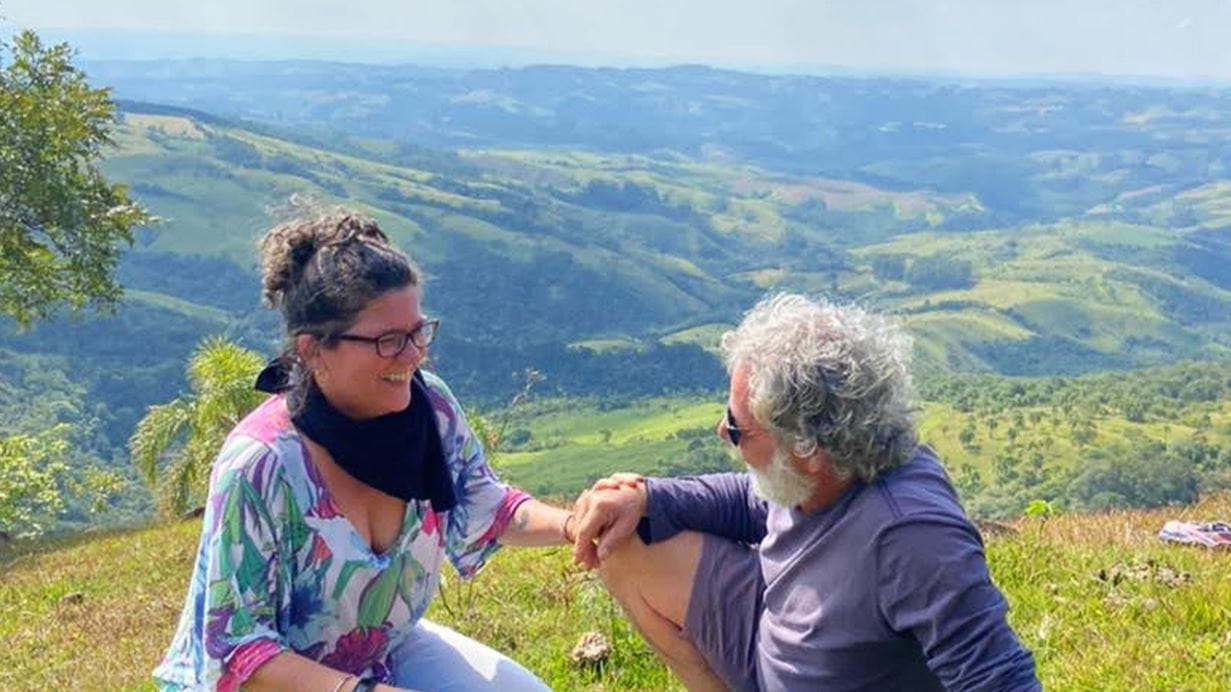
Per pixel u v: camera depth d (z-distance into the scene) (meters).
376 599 3.47
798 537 3.59
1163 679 4.79
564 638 6.06
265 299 3.29
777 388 3.32
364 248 3.19
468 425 3.95
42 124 23.70
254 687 3.24
